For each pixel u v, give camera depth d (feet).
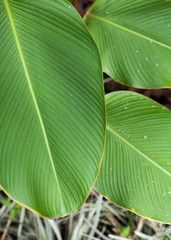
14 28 3.54
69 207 3.61
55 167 3.59
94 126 3.59
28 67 3.55
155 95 5.36
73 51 3.56
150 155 3.93
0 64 3.53
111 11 3.96
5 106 3.54
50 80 3.55
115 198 3.92
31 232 4.47
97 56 3.57
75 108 3.58
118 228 4.33
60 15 3.55
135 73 3.97
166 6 3.86
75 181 3.61
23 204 3.56
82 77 3.57
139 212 3.86
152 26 3.90
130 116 3.99
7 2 3.55
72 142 3.59
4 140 3.55
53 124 3.57
